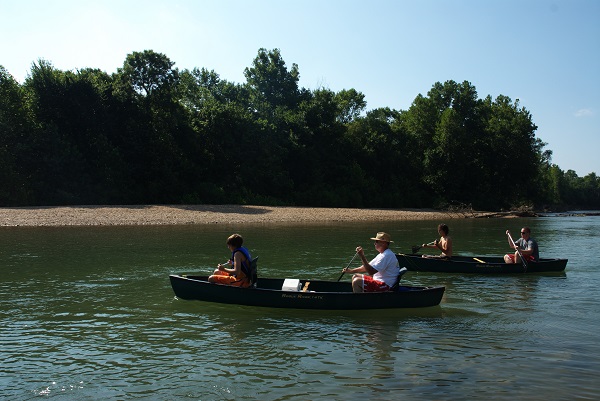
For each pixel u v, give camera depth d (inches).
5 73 1514.5
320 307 378.0
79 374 253.8
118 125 1691.7
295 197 1996.8
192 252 688.4
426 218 1680.6
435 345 299.6
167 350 289.6
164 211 1360.7
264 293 381.7
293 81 2352.4
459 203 2342.5
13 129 1460.4
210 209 1481.3
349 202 2122.3
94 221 1149.1
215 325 340.8
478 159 2492.6
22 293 434.3
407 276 535.2
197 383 242.2
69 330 328.2
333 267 581.6
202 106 2058.3
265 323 345.4
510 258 575.2
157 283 478.3
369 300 377.1
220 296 391.2
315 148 2183.8
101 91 1652.3
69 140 1552.7
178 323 344.8
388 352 286.4
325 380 245.3
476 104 2605.8
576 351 289.0
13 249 708.0
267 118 2079.2
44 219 1131.9
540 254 725.9
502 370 258.1
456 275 542.0
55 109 1568.7
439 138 2416.3
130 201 1614.2
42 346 296.2
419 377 249.0
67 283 477.1
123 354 283.0
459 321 353.4
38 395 229.6
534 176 2578.7
